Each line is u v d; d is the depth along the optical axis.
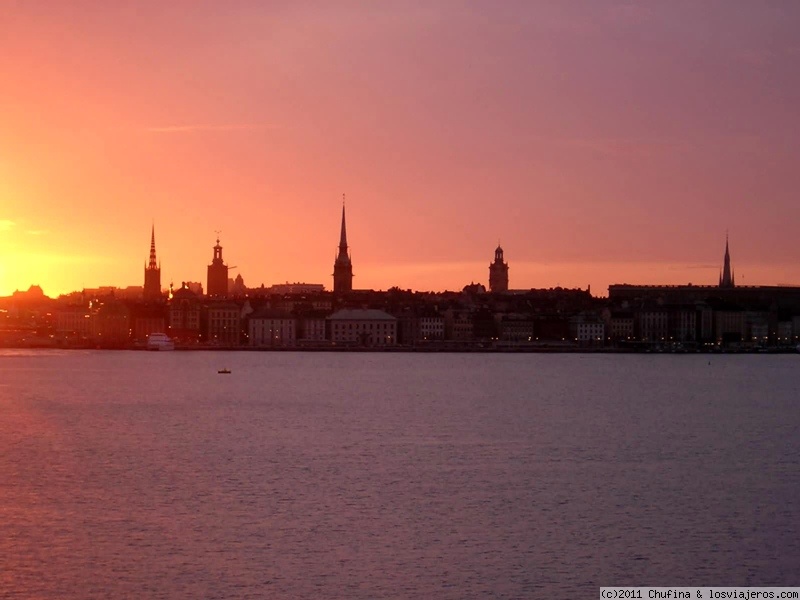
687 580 106.75
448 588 103.88
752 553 114.62
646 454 179.62
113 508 132.38
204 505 134.12
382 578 106.25
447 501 137.00
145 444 191.25
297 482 150.00
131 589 103.00
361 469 161.25
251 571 107.81
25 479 152.12
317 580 105.62
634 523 125.94
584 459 173.00
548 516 129.00
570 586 104.81
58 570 107.75
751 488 146.88
